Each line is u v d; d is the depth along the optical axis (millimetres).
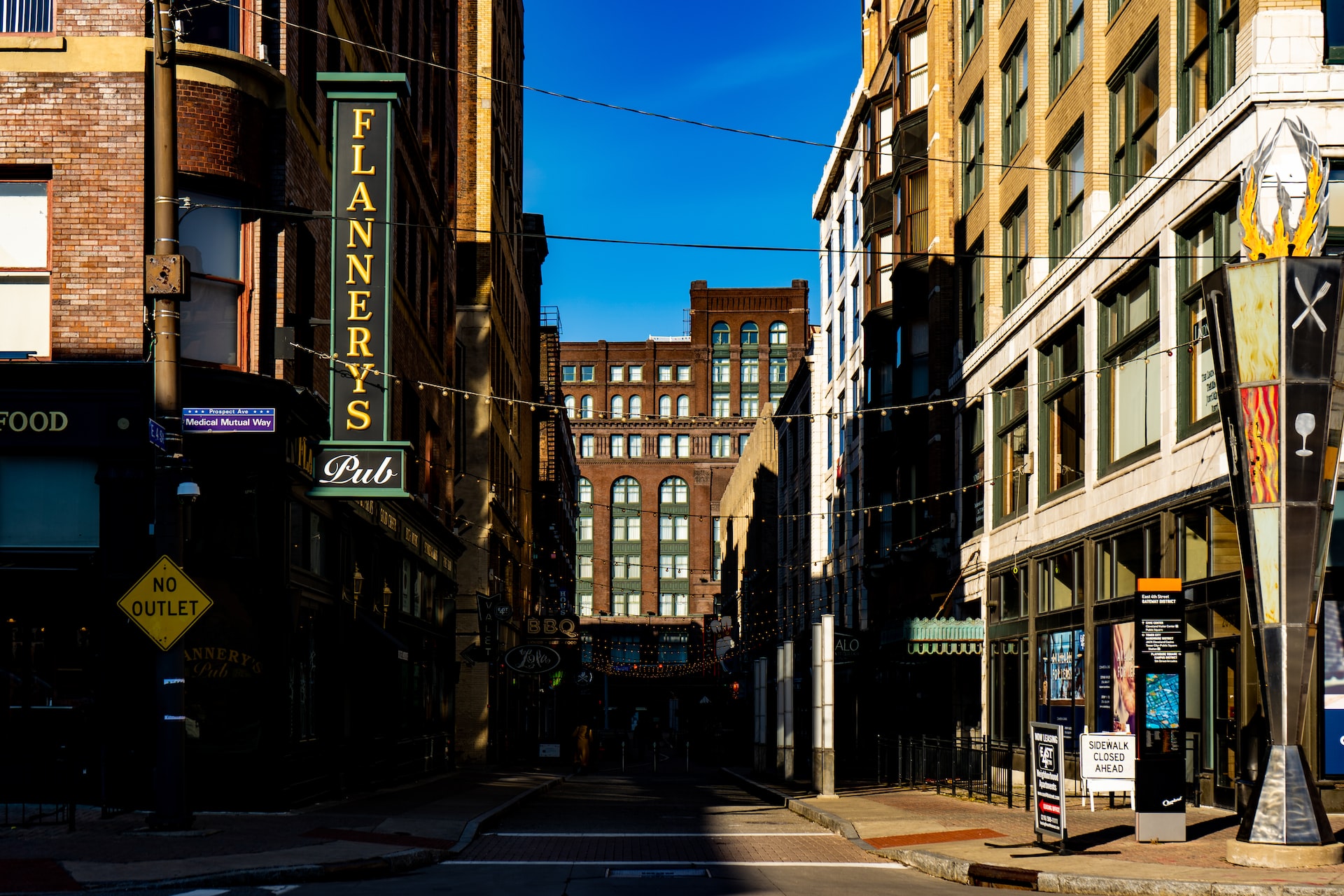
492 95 45312
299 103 20219
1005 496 31562
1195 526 20250
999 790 24641
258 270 19047
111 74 18188
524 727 55312
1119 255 23516
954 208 37125
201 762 18172
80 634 18125
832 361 58281
